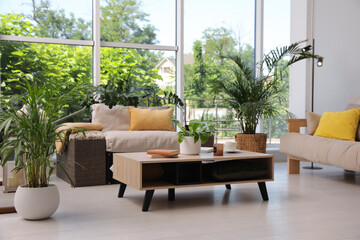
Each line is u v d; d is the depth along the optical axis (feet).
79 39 19.60
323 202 12.41
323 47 23.11
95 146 15.15
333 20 23.32
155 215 10.77
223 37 22.62
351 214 10.92
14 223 9.91
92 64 19.83
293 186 15.12
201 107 22.16
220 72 22.57
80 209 11.39
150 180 12.32
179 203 12.19
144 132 16.34
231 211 11.21
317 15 22.91
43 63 18.95
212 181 12.28
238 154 12.91
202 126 13.01
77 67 19.56
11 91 18.42
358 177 17.28
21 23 18.54
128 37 20.63
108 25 20.22
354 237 8.86
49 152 11.03
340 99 23.71
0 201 12.12
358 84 23.99
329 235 9.00
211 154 12.80
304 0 22.63
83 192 13.83
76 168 14.83
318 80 23.08
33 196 9.98
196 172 12.55
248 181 12.36
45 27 18.98
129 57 20.61
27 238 8.74
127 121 17.92
